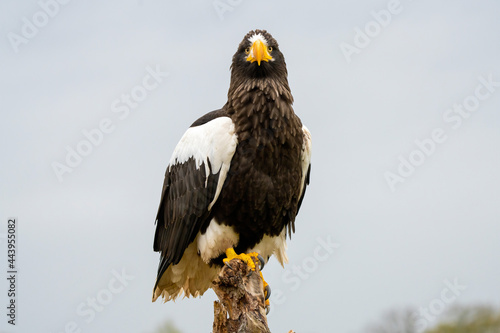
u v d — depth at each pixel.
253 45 10.20
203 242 10.41
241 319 8.71
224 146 9.94
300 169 10.59
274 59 10.53
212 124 10.16
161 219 11.29
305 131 10.66
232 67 10.75
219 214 10.20
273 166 10.09
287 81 10.72
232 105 10.32
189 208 10.30
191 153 10.34
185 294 11.50
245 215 10.19
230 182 10.02
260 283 8.89
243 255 10.14
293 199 10.72
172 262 10.84
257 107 10.01
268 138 9.99
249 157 9.97
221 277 8.73
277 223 10.63
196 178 10.20
